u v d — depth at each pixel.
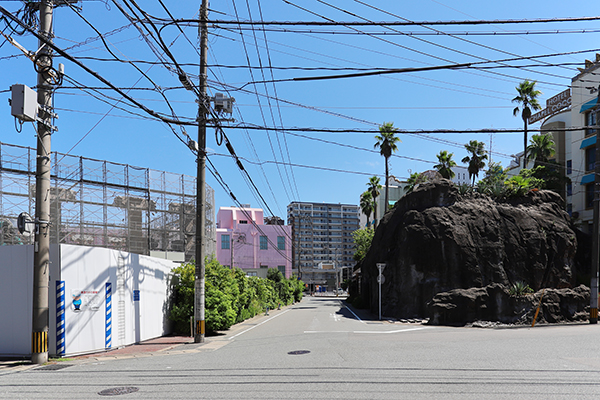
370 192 72.12
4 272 13.54
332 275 158.62
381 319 27.53
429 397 6.96
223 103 15.23
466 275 26.61
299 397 7.06
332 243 171.12
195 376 9.23
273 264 96.94
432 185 30.97
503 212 29.56
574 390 7.33
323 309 40.91
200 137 17.62
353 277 58.69
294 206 168.25
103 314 14.75
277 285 52.16
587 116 40.16
